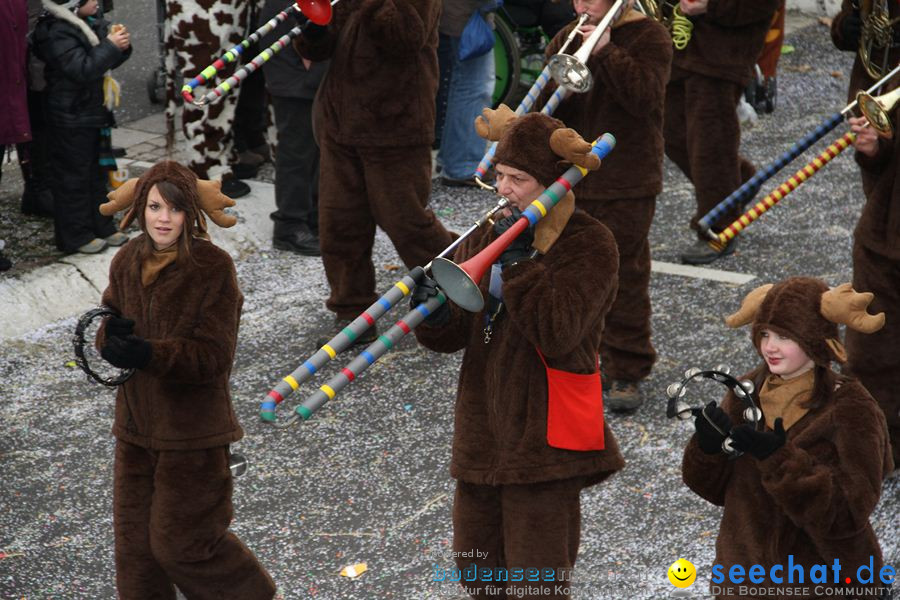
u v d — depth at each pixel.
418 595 17.84
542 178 14.23
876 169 19.61
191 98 22.28
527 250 14.46
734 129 29.09
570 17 39.66
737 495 14.24
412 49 23.62
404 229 24.91
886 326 19.92
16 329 26.38
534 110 22.52
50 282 27.61
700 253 30.09
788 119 41.41
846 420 13.63
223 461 15.62
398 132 24.38
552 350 14.01
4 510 20.22
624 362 22.86
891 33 21.78
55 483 21.03
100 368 25.14
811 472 13.26
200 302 15.13
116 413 15.71
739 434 13.29
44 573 18.58
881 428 13.73
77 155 27.98
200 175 32.06
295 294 28.64
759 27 28.41
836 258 30.48
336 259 25.64
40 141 30.41
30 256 28.67
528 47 41.00
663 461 21.34
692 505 19.98
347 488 20.77
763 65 40.94
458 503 15.58
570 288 14.06
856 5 22.64
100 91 27.89
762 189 35.09
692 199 34.69
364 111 24.25
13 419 23.09
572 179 14.02
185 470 15.27
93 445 22.25
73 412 23.38
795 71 46.31
